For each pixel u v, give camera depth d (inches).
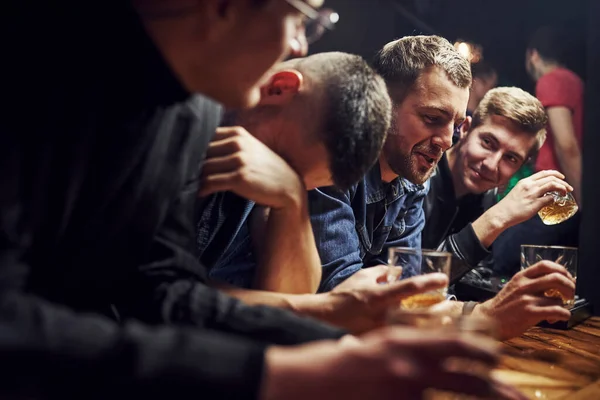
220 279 74.1
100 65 45.5
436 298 63.6
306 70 64.4
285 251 65.9
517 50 196.1
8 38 41.4
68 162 44.6
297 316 53.2
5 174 39.4
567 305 79.3
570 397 58.7
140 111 48.6
